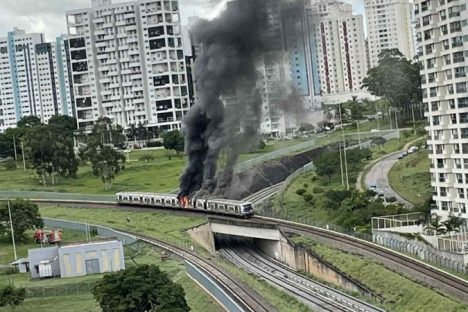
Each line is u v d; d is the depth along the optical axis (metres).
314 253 161.62
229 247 199.00
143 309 111.81
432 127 179.75
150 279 112.38
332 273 153.50
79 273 156.00
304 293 143.00
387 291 137.00
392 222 170.38
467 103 167.88
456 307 120.25
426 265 141.12
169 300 110.75
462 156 170.75
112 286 111.62
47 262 156.38
